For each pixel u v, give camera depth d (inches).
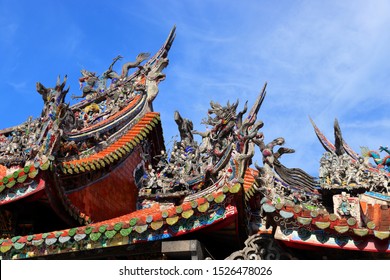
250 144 604.4
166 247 575.2
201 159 860.0
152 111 1083.3
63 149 814.5
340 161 970.7
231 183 579.2
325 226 518.6
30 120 917.2
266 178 630.5
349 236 519.2
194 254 569.9
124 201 948.6
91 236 600.7
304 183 937.5
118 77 1065.5
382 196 932.0
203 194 795.4
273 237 562.3
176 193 891.4
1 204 735.1
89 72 1066.7
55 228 798.5
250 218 671.8
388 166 955.3
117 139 971.9
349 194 940.0
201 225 572.7
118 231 593.6
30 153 777.6
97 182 882.8
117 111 1016.2
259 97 813.2
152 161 1083.9
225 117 729.6
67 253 630.5
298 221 522.9
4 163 884.0
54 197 749.9
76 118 872.3
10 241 636.7
